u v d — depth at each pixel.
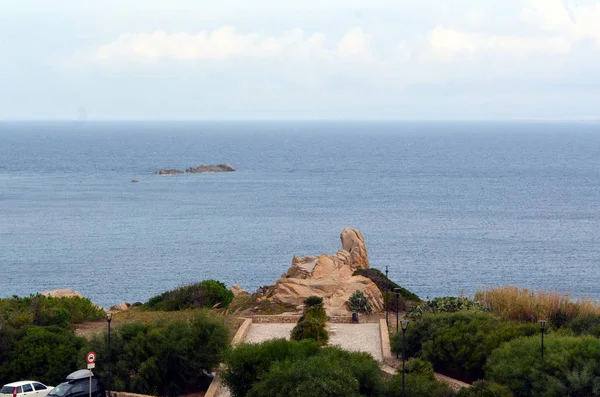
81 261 170.75
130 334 61.22
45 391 56.28
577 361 55.00
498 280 148.50
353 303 81.38
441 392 54.16
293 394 50.53
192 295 91.00
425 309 75.06
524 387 54.66
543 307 74.06
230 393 56.78
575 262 168.62
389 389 53.31
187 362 59.38
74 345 63.25
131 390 57.78
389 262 165.62
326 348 59.56
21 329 64.88
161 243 194.88
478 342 61.88
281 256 175.88
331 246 189.00
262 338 70.75
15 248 187.88
